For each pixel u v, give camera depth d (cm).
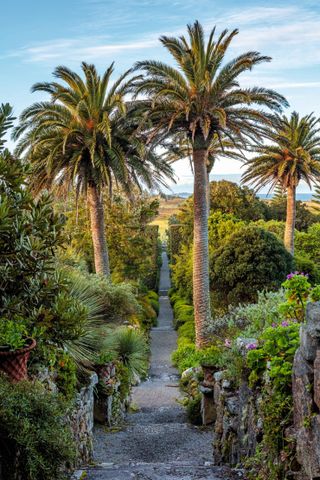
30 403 432
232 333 1095
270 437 442
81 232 2541
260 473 489
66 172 1802
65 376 686
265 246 2036
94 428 1039
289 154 2694
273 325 668
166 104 1703
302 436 383
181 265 3077
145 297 3056
